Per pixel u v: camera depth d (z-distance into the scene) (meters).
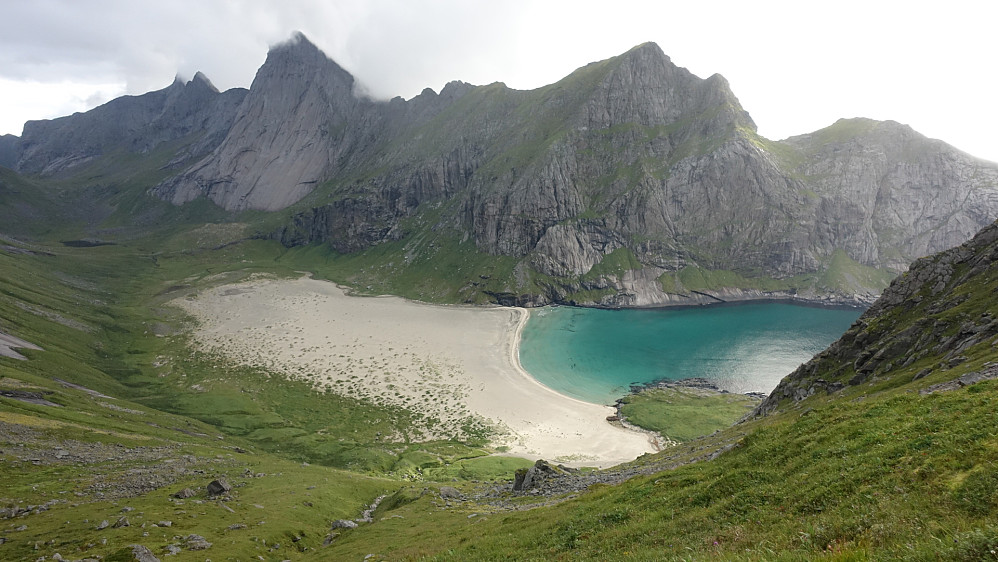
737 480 27.19
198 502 57.59
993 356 46.22
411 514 55.91
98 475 66.88
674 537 22.44
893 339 67.31
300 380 161.50
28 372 123.81
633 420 133.62
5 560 38.75
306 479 76.81
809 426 29.92
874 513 15.86
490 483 86.12
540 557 25.80
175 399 143.38
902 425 23.73
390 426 131.50
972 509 13.88
